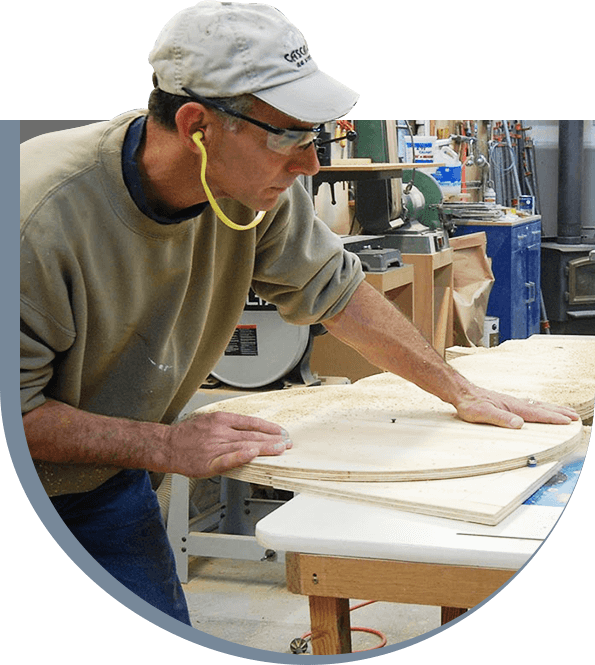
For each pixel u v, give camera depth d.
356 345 1.89
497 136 5.76
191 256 1.69
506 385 1.99
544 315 5.66
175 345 1.79
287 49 1.42
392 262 3.53
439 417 1.81
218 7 1.46
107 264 1.59
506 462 1.53
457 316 4.26
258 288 1.95
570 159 5.79
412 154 4.21
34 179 1.52
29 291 1.50
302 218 1.83
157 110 1.50
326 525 1.37
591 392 1.92
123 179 1.55
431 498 1.41
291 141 1.44
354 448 1.60
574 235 5.89
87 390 1.74
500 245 4.68
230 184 1.51
